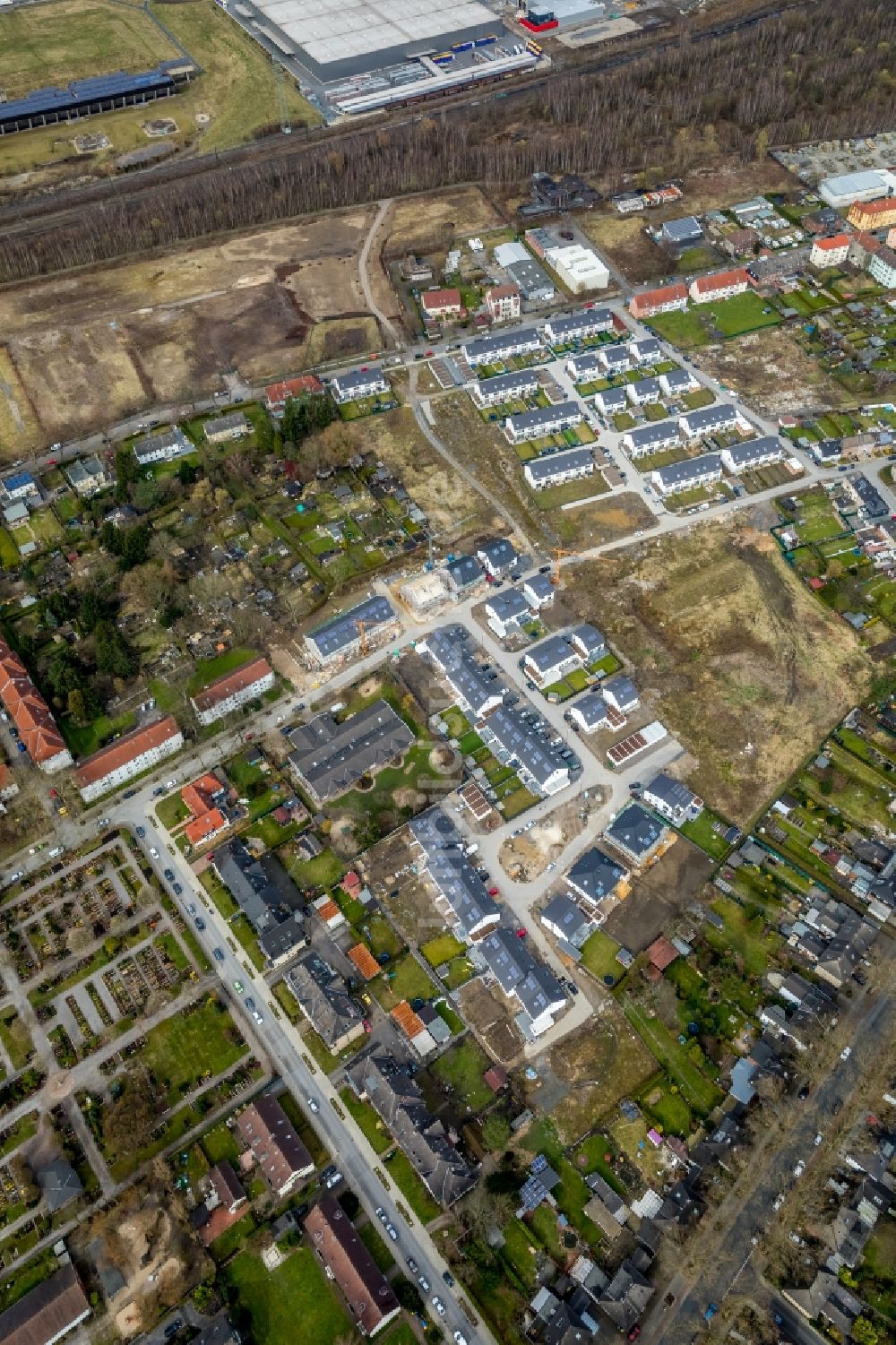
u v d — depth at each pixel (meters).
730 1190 122.12
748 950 143.75
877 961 142.62
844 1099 129.25
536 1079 132.00
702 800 160.25
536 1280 116.38
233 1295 115.56
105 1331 113.38
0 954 145.38
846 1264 115.25
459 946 145.25
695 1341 111.19
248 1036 136.62
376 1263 117.25
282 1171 121.69
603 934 145.62
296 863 154.50
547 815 159.25
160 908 149.62
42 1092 132.00
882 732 168.50
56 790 164.62
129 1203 121.31
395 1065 132.00
